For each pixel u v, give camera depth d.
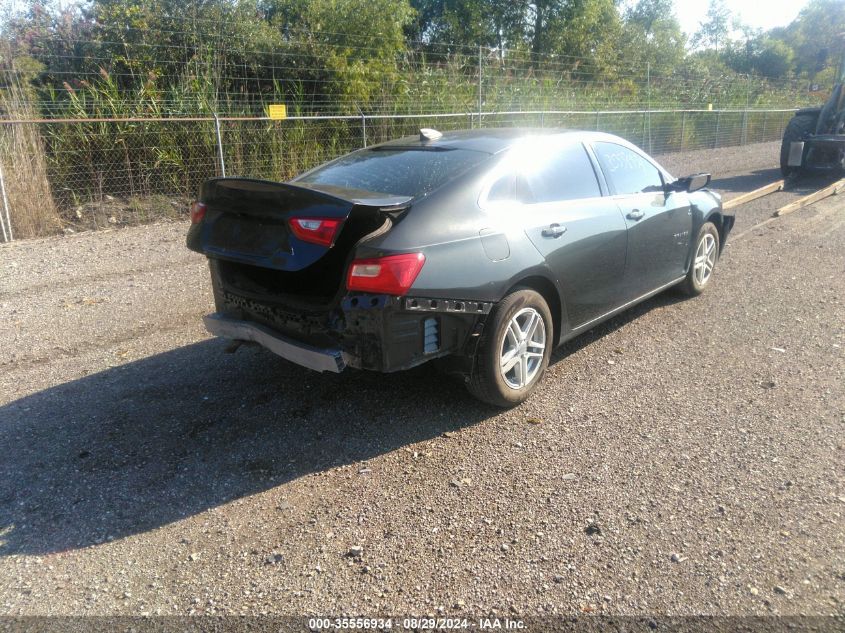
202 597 2.38
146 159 10.55
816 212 9.70
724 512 2.80
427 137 4.23
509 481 3.08
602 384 4.11
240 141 11.19
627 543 2.62
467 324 3.36
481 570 2.49
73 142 9.95
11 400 3.98
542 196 3.89
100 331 5.15
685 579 2.43
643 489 2.99
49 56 10.60
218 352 4.70
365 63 13.98
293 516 2.85
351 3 14.14
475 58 16.89
